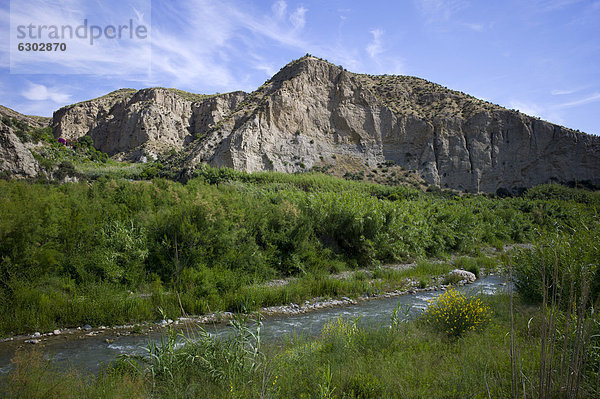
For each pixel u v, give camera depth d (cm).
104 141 9606
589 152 6166
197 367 518
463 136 6594
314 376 494
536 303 825
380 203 2023
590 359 459
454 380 468
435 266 1708
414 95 7688
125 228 1241
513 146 6419
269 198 2041
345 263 1670
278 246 1526
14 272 927
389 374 497
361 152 6562
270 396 439
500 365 503
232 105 10212
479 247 2433
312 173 5569
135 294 1035
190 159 5559
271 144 5897
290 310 1048
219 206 1444
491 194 5994
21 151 2577
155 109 9369
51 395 431
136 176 5322
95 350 717
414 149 6650
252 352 554
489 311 772
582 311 373
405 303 1134
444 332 704
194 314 967
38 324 823
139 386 466
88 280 1059
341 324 754
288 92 6462
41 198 1261
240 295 1057
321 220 1798
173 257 1210
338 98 6950
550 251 797
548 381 364
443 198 4747
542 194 4503
